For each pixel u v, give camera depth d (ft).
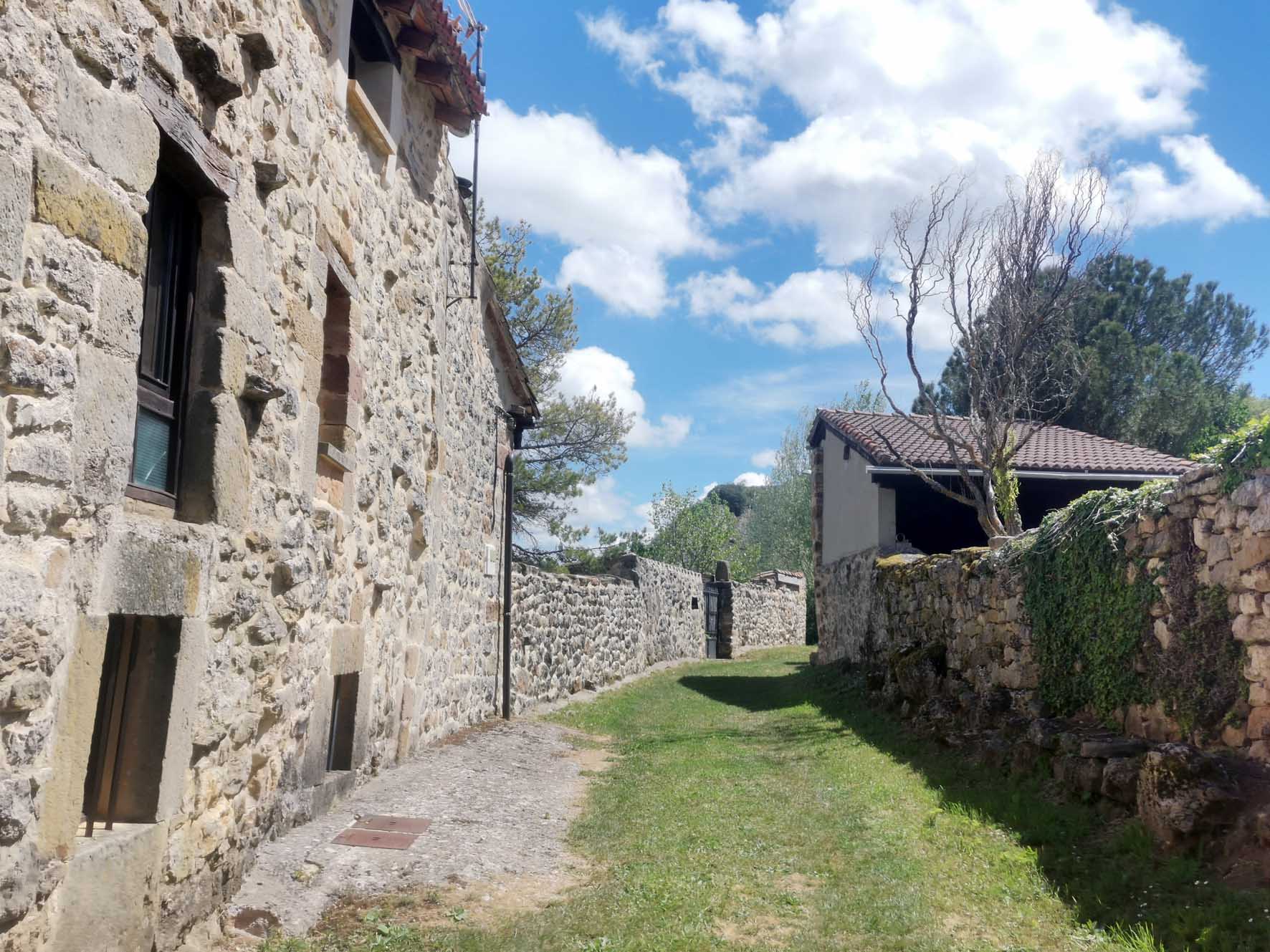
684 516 98.78
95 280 8.90
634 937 12.07
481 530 31.63
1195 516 17.07
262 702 13.65
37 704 8.16
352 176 17.80
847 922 12.86
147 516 10.44
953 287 43.29
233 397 12.04
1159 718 18.11
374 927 12.14
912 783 21.66
